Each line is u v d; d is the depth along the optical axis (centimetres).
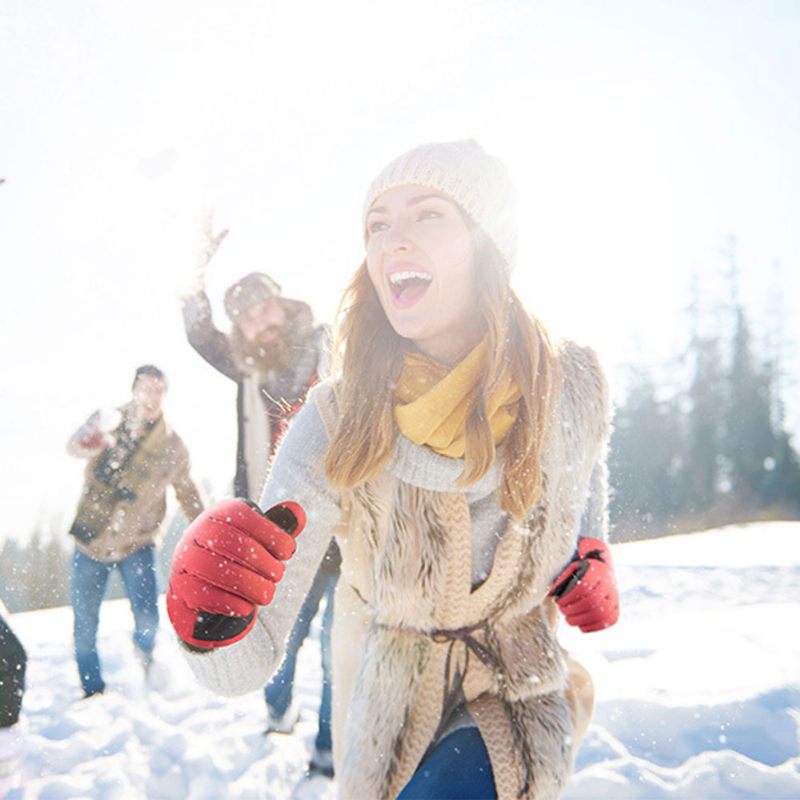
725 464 4188
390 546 134
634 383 4450
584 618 147
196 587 115
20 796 279
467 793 123
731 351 4344
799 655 385
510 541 137
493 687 137
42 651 544
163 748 331
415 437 132
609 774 266
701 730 301
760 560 916
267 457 333
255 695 405
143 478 430
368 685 135
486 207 137
